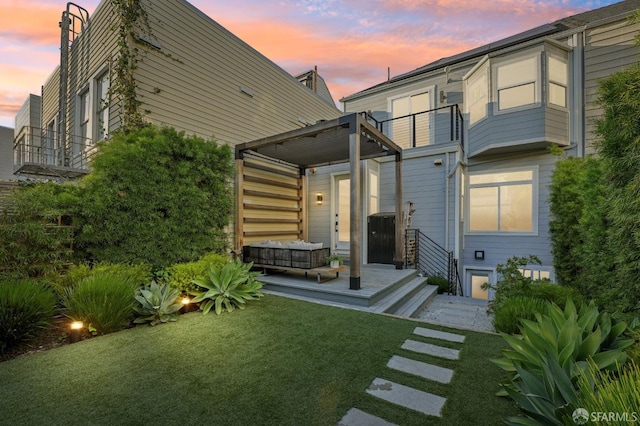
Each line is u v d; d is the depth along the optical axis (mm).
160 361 2400
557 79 6727
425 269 7406
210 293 3771
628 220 2260
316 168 8375
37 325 2689
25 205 3330
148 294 3367
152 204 4363
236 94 6535
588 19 7688
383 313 3771
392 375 2236
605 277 3154
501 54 6988
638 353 1832
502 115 6949
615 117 2334
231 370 2273
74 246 3834
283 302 4230
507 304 3248
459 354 2602
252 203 6648
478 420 1723
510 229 7453
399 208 6508
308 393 1983
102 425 1641
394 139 9719
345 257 7688
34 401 1844
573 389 1486
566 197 5277
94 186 3969
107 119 5289
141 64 4887
